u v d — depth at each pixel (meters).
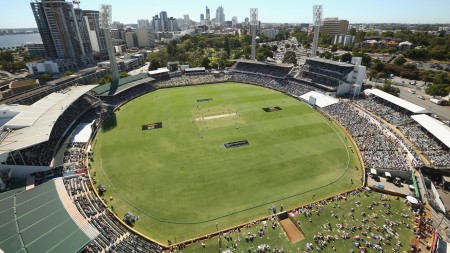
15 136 52.69
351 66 99.38
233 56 183.50
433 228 39.53
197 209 45.25
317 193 49.28
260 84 119.75
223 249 37.03
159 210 45.06
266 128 75.06
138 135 71.38
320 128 74.94
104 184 51.44
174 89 115.44
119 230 40.56
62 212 38.12
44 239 33.16
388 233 38.78
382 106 86.00
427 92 98.50
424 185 49.34
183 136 70.44
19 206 39.50
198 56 176.00
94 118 80.94
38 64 144.88
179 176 53.78
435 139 64.56
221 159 59.59
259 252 36.22
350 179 53.34
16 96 83.44
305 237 38.62
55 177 50.91
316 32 122.19
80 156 59.75
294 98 101.31
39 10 154.00
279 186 50.97
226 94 106.81
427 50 162.25
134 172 55.16
